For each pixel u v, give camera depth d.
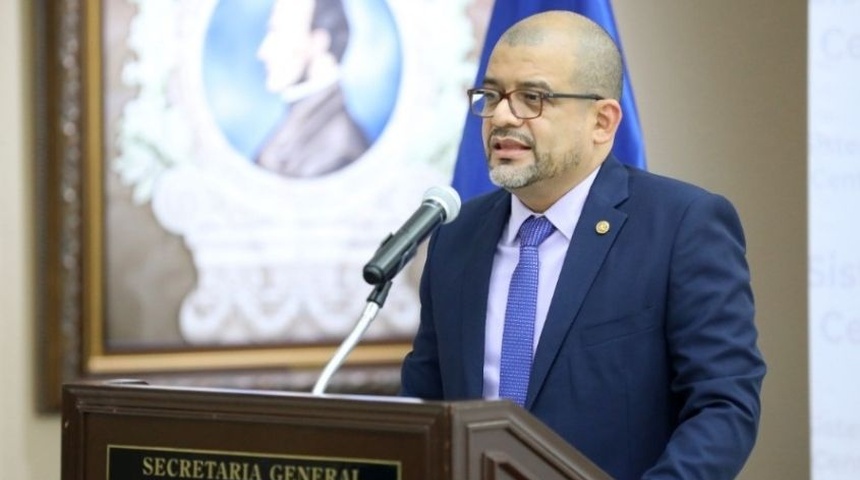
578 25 6.45
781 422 11.68
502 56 6.35
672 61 11.78
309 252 11.04
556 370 6.30
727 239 6.35
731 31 11.80
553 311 6.36
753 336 6.24
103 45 10.49
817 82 9.41
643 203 6.50
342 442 4.60
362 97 11.12
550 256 6.59
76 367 10.41
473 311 6.68
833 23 9.38
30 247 10.38
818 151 9.41
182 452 4.96
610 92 6.48
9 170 10.28
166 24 10.68
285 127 10.98
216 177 10.84
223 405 4.85
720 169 11.77
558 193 6.57
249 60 10.89
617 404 6.24
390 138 11.20
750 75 11.80
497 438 4.48
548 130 6.26
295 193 11.01
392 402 4.48
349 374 11.01
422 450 4.41
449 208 5.68
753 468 11.68
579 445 6.23
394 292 11.16
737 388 6.02
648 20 11.76
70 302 10.38
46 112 10.30
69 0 10.30
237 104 10.87
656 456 6.26
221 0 10.81
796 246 11.75
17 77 10.29
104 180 10.52
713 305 6.16
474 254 6.80
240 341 10.88
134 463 5.09
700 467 5.78
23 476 10.38
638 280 6.31
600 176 6.61
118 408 5.11
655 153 11.74
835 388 9.41
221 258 10.85
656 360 6.27
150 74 10.64
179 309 10.75
